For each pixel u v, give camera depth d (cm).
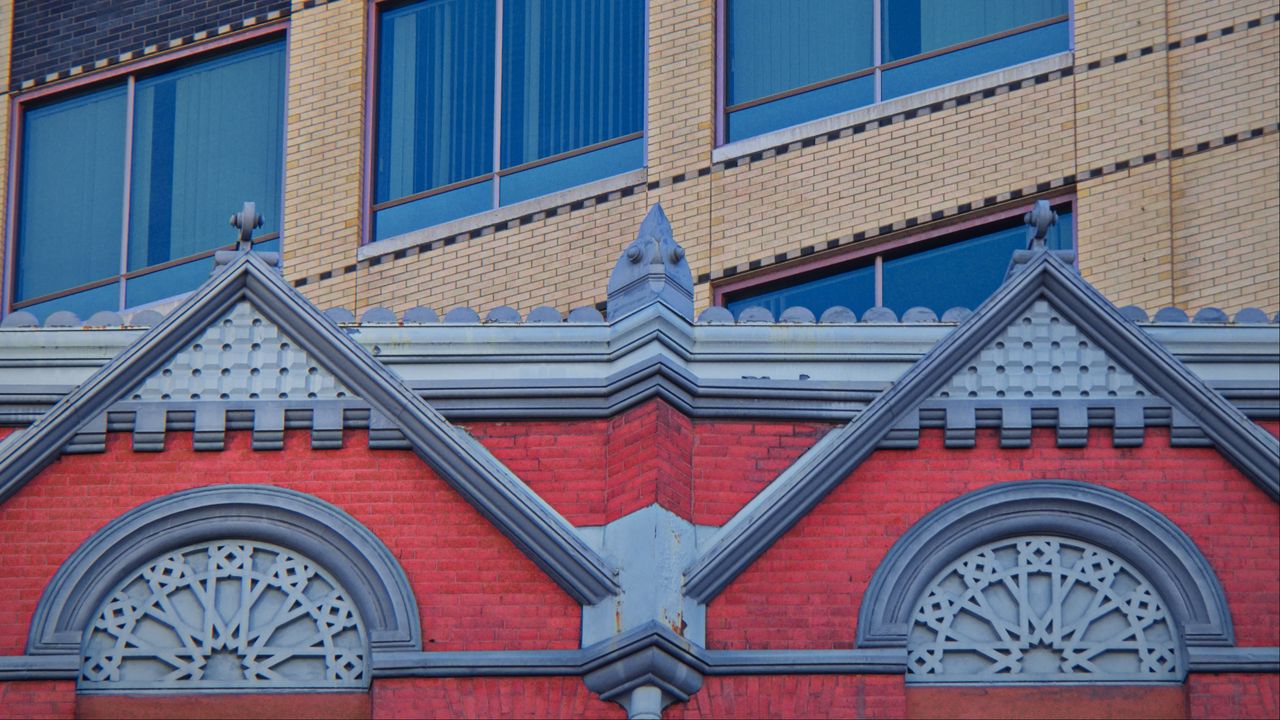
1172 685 2770
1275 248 3722
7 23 4512
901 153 3928
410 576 2828
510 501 2830
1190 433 2850
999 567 2819
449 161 4153
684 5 4091
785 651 2780
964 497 2834
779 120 4016
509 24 4200
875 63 3997
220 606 2833
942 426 2866
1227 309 3716
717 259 3953
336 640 2819
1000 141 3891
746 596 2808
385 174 4184
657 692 2753
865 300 3891
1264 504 2827
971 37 3969
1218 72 3825
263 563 2848
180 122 4353
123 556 2844
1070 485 2834
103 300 4294
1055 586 2808
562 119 4116
